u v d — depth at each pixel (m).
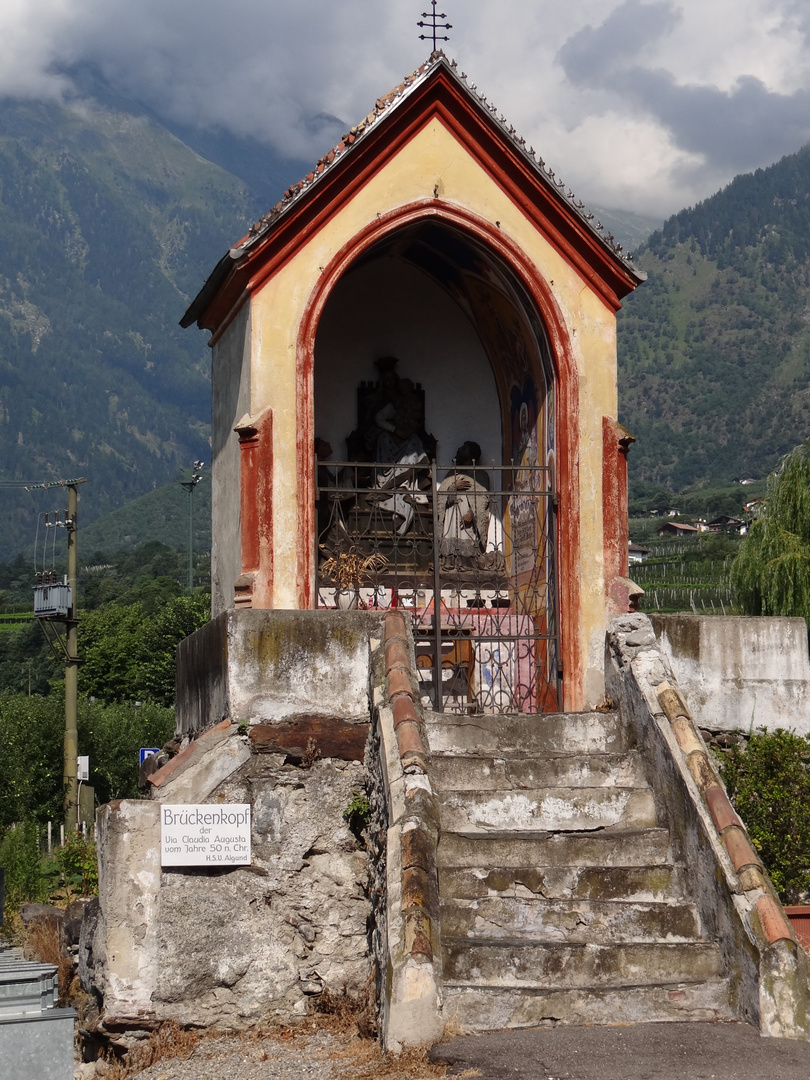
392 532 14.35
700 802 9.76
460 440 15.27
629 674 11.55
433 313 15.41
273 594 12.16
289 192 12.52
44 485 33.22
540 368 13.62
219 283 13.07
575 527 12.88
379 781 10.32
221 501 13.90
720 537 85.38
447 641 13.43
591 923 9.57
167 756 14.02
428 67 12.76
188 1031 10.68
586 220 13.15
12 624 100.50
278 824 11.13
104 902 10.83
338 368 15.22
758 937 8.67
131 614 71.00
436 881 9.00
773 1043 8.20
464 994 8.76
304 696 11.36
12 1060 6.32
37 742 39.66
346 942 11.06
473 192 13.02
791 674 12.66
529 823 10.53
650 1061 7.84
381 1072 8.00
